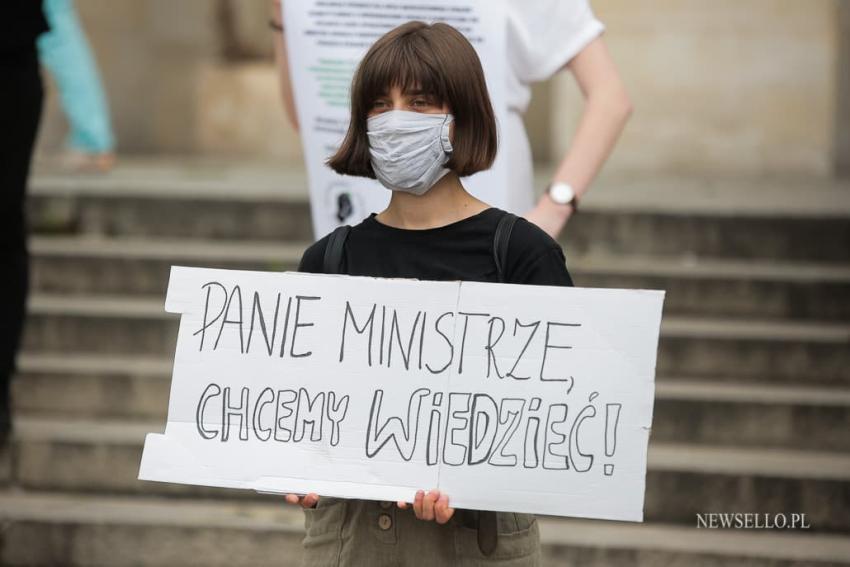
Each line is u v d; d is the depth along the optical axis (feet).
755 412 49.26
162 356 55.57
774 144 77.82
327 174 34.24
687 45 77.61
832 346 52.37
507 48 32.30
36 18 43.01
